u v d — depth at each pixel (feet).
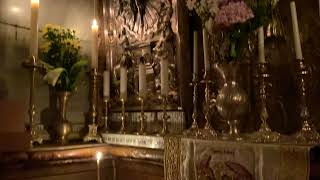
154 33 6.39
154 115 6.22
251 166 3.57
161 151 5.24
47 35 6.79
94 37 7.16
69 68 6.85
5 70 6.55
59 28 6.92
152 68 6.37
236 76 4.35
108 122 7.36
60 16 7.54
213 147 4.03
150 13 6.51
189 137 4.42
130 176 6.19
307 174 3.07
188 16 5.96
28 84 6.89
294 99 4.35
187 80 5.75
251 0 4.14
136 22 6.85
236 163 3.73
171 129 5.77
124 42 7.14
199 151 4.22
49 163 5.87
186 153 4.40
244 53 4.36
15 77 6.70
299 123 4.26
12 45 6.72
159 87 6.18
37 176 5.74
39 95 6.97
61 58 6.79
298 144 3.23
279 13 4.65
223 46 4.43
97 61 7.33
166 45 6.11
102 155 6.50
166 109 5.78
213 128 5.10
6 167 5.27
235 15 3.89
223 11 3.98
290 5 4.22
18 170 5.46
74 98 7.56
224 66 4.34
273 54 4.63
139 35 6.75
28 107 6.80
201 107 5.55
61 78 6.65
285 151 3.28
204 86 5.52
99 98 7.55
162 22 6.21
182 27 5.87
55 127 6.81
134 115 6.72
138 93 6.61
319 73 4.16
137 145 5.89
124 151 6.13
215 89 5.24
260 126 4.43
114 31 7.49
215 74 5.24
